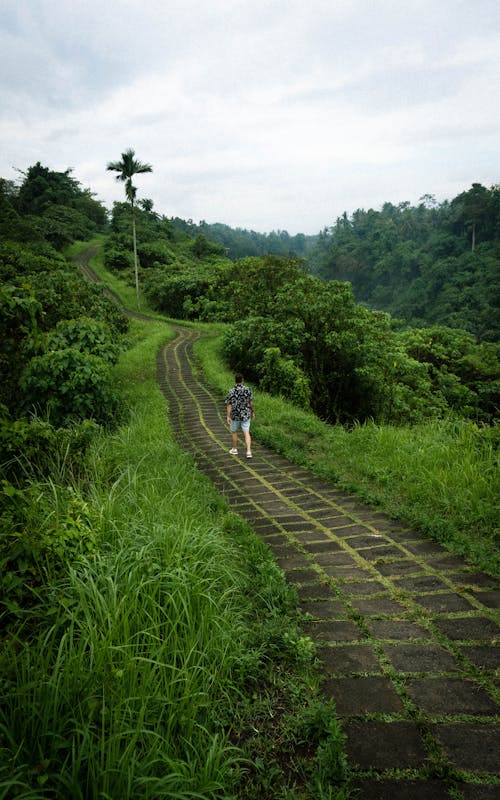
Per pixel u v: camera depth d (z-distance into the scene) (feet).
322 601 10.28
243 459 23.27
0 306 20.77
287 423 29.30
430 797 5.73
